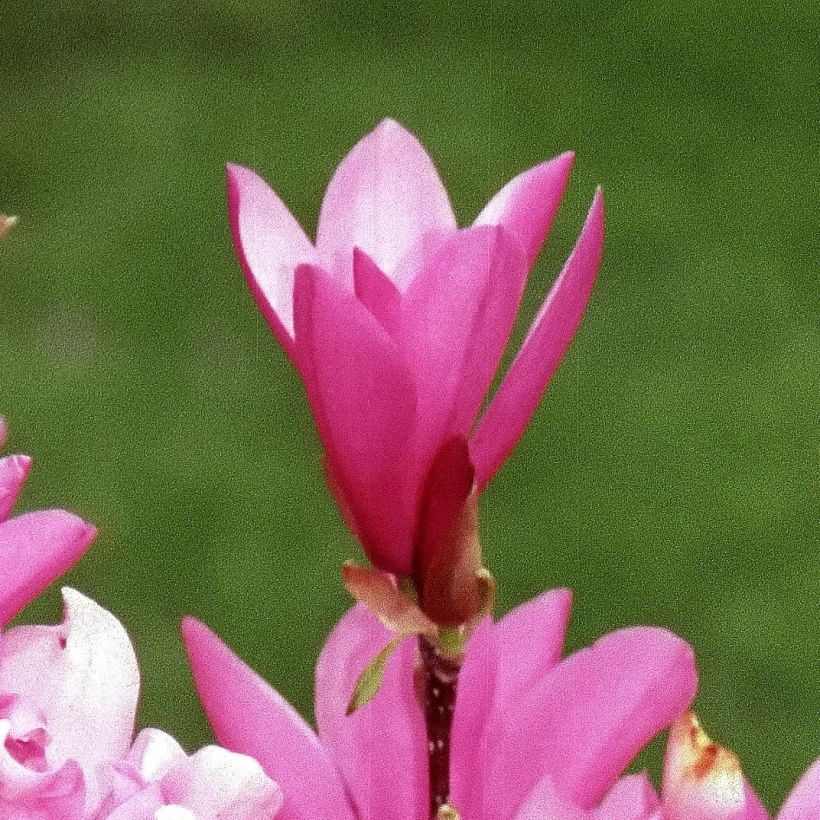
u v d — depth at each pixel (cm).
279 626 348
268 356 424
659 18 556
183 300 446
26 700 88
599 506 381
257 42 555
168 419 404
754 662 345
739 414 409
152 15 557
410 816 90
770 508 381
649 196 488
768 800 319
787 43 545
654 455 396
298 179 499
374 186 91
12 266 459
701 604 359
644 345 433
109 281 452
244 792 86
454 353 87
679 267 459
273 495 379
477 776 89
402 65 546
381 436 86
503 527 375
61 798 86
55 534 88
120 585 355
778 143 512
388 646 87
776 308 446
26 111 524
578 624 357
